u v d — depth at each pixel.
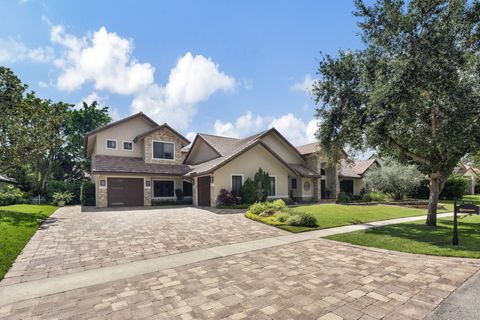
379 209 18.53
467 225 12.58
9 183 27.11
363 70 11.47
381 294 4.75
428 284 5.14
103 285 5.42
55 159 33.66
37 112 17.25
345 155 14.85
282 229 11.46
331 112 13.32
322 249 8.20
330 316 4.03
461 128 8.79
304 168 27.81
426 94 9.59
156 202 23.31
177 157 25.45
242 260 7.08
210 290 5.08
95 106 35.50
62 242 9.05
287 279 5.59
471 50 9.86
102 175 21.12
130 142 24.66
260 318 4.00
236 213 16.69
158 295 4.89
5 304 4.60
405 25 9.80
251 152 22.20
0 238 8.32
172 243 8.98
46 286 5.39
